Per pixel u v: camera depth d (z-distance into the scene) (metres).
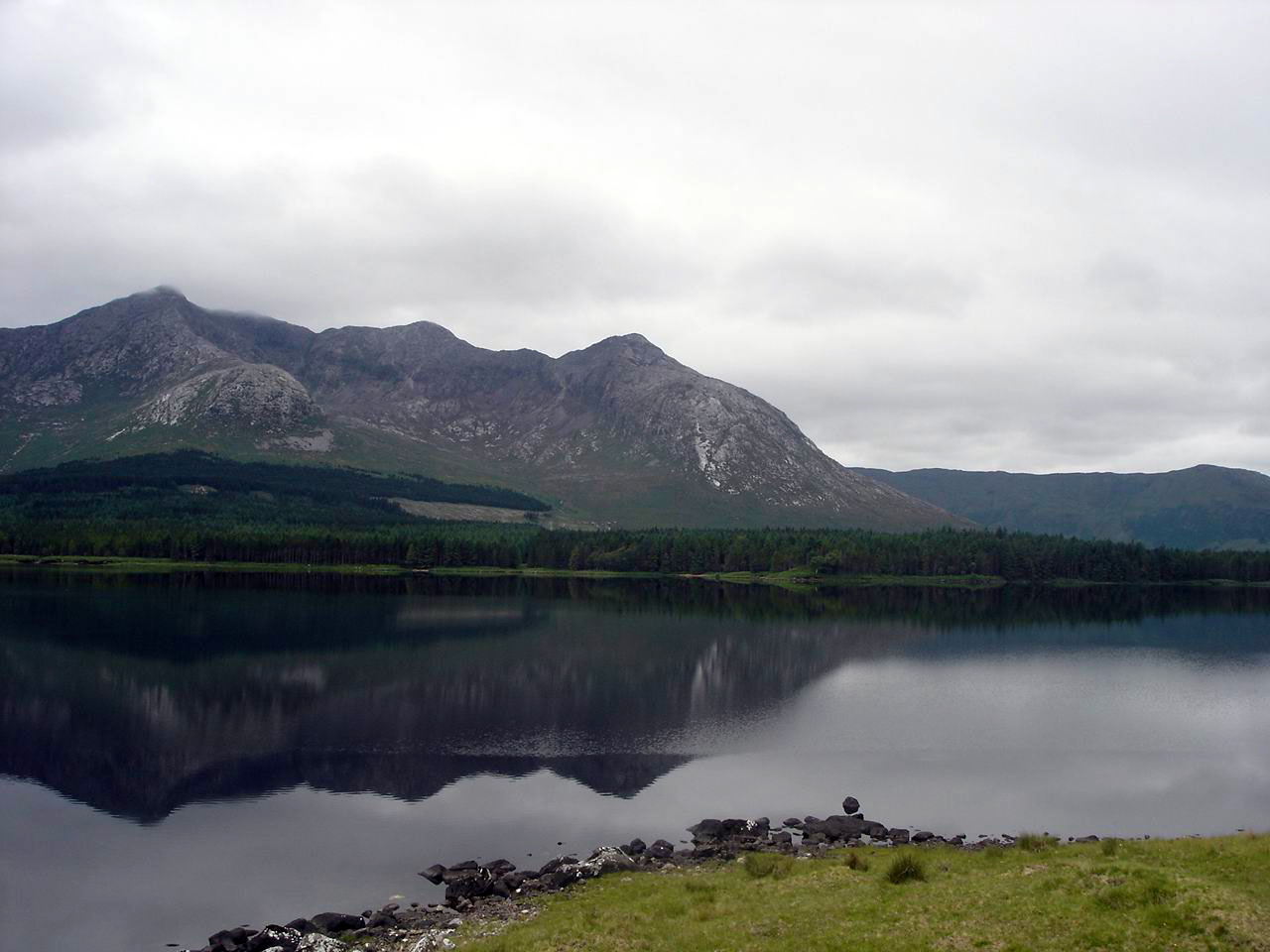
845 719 80.69
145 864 44.38
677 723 77.56
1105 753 70.12
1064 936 27.19
